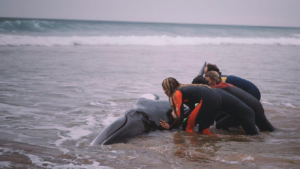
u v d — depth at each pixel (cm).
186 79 1123
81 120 608
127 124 512
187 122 560
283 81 1110
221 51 2461
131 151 445
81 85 973
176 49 2558
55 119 609
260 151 457
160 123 554
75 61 1577
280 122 633
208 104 537
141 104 570
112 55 1933
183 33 4166
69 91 880
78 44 2738
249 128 550
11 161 398
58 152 435
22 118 608
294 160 414
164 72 1282
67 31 3494
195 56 1989
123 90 912
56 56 1778
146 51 2291
